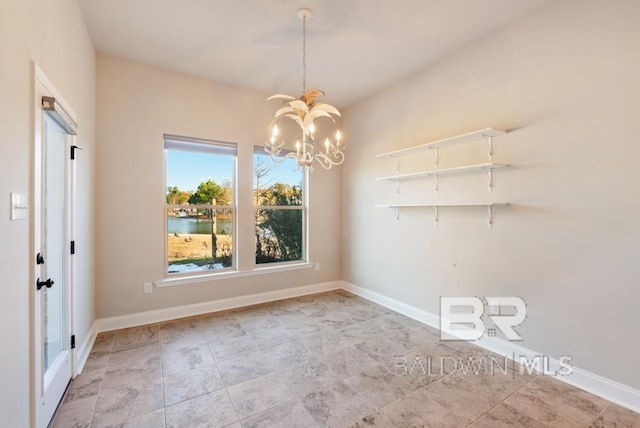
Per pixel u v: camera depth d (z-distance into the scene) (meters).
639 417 1.76
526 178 2.35
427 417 1.77
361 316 3.42
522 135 2.38
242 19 2.42
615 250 1.90
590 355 2.02
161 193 3.25
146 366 2.31
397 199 3.58
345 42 2.75
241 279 3.75
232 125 3.66
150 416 1.76
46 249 1.76
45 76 1.56
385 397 1.95
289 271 4.13
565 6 2.12
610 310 1.93
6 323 1.17
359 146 4.19
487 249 2.64
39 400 1.50
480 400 1.92
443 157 3.02
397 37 2.67
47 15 1.61
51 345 1.84
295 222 4.32
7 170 1.18
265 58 3.04
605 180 1.94
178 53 2.94
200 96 3.45
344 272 4.55
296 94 3.91
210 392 1.99
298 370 2.27
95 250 2.90
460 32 2.59
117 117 3.01
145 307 3.17
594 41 1.98
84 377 2.15
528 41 2.34
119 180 3.02
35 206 1.43
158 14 2.36
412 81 3.37
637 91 1.82
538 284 2.29
